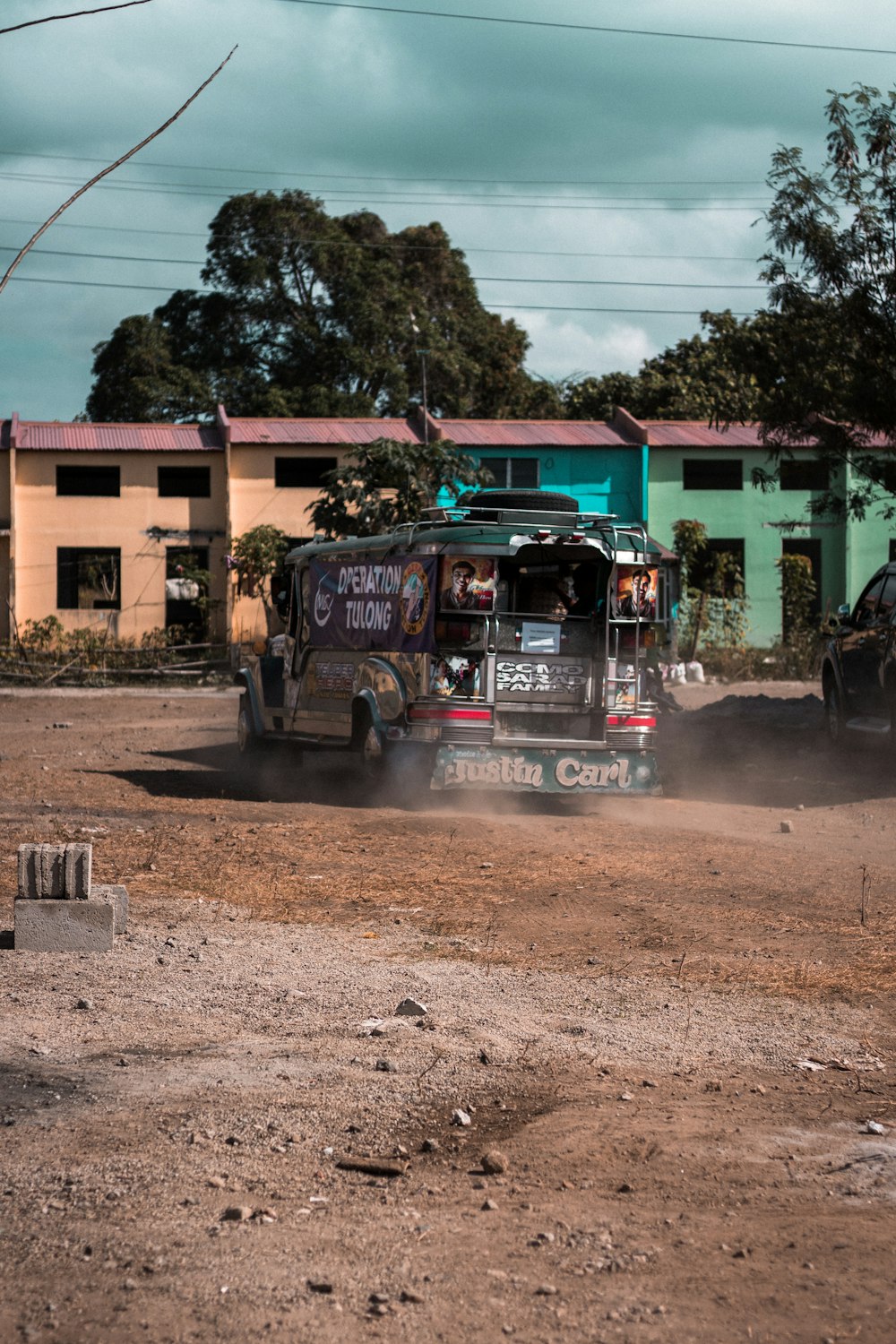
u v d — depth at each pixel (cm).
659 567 1379
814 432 1889
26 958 746
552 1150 484
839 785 1517
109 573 4022
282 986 701
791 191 1784
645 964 759
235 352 5406
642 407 5138
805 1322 359
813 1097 550
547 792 1334
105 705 2909
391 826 1225
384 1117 518
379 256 5547
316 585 1589
